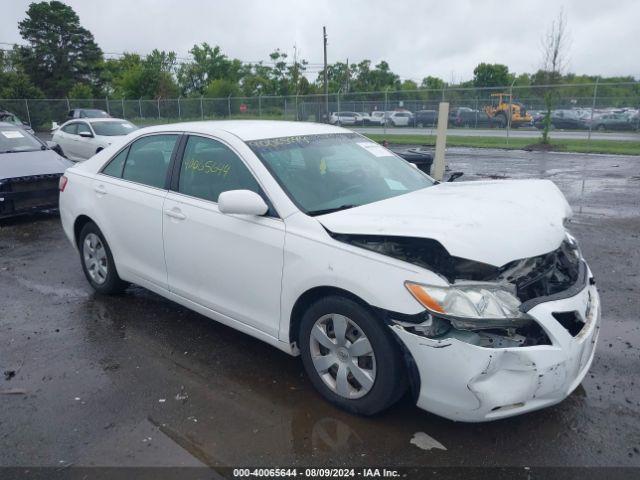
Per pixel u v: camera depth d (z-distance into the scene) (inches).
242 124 168.9
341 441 117.6
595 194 429.1
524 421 123.8
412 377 113.2
